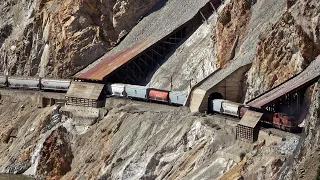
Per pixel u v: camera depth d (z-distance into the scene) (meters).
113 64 137.62
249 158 92.62
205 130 104.56
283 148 88.62
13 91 145.38
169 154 106.25
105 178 109.06
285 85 98.62
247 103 101.56
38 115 137.00
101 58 146.75
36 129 132.38
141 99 125.00
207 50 126.75
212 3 135.50
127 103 125.88
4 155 132.00
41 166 121.62
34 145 129.00
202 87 113.56
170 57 134.88
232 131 100.19
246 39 117.81
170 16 142.88
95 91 131.00
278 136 91.94
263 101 97.94
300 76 97.88
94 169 113.19
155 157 106.38
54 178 119.06
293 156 85.19
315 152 81.69
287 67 102.81
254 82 108.31
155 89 122.44
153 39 139.00
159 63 136.25
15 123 137.62
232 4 122.50
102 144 117.88
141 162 107.50
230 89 112.12
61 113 132.88
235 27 120.38
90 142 121.50
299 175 80.88
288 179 82.56
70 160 121.12
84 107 130.75
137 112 119.12
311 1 100.81
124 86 128.12
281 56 104.00
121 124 119.31
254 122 96.75
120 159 110.44
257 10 119.56
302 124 93.38
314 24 99.75
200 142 103.81
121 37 148.62
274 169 85.94
